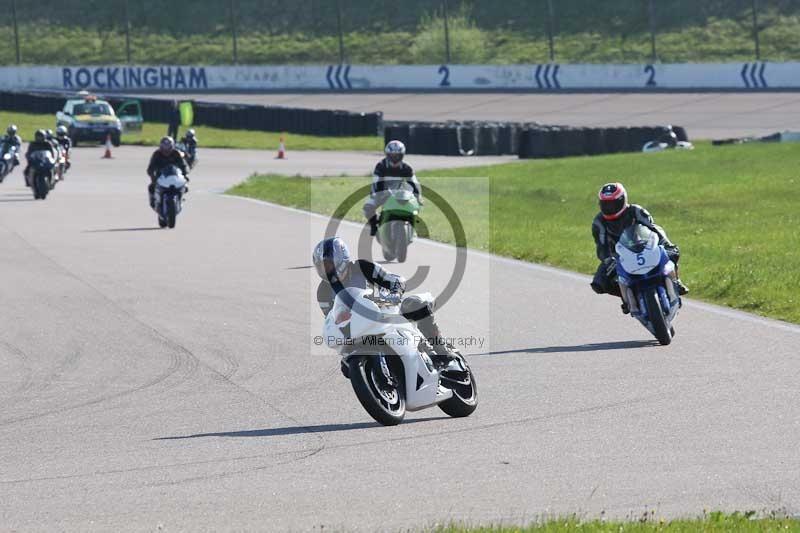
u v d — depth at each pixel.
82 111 193.62
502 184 122.00
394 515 23.95
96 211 100.94
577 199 105.94
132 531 23.19
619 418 31.95
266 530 23.09
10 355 43.25
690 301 52.72
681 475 26.33
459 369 33.56
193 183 132.00
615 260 43.81
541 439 30.03
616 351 41.81
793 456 27.62
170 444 30.52
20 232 84.25
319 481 26.64
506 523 23.16
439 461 28.19
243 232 83.38
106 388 37.69
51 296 56.12
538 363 40.09
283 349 43.34
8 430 32.53
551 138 168.25
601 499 24.72
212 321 49.00
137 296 55.72
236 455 29.17
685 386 35.69
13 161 134.12
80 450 30.09
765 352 40.69
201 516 24.09
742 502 24.31
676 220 89.12
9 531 23.33
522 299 54.22
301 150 184.75
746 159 128.50
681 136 172.62
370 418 33.19
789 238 74.12
